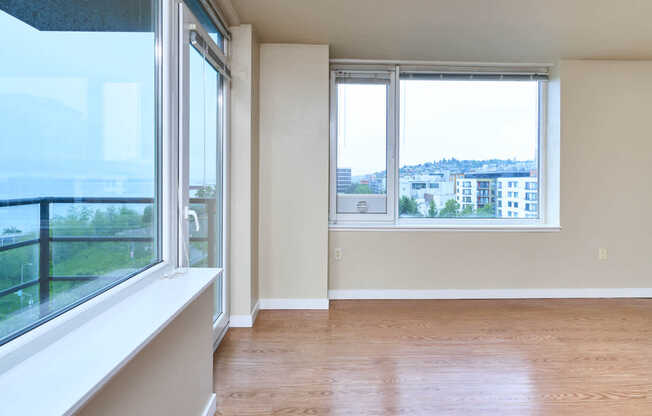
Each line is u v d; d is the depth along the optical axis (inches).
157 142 63.8
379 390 76.0
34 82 35.2
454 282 140.3
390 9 100.4
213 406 68.8
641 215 140.8
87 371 31.1
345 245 138.9
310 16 104.7
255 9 100.9
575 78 138.4
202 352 64.9
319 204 127.3
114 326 40.9
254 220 119.2
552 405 70.9
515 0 95.7
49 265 38.0
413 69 142.9
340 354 92.4
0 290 31.8
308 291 128.0
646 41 122.0
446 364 87.1
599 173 139.9
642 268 141.4
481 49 128.6
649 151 140.3
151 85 61.0
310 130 126.2
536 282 140.8
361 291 139.4
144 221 59.3
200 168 85.4
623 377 81.2
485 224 146.3
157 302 49.2
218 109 102.3
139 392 42.5
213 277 63.3
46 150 37.1
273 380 79.8
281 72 125.0
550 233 140.3
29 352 33.4
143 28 57.9
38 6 35.4
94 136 45.2
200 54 83.7
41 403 26.3
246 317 111.5
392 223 143.9
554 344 98.3
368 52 131.6
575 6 98.6
